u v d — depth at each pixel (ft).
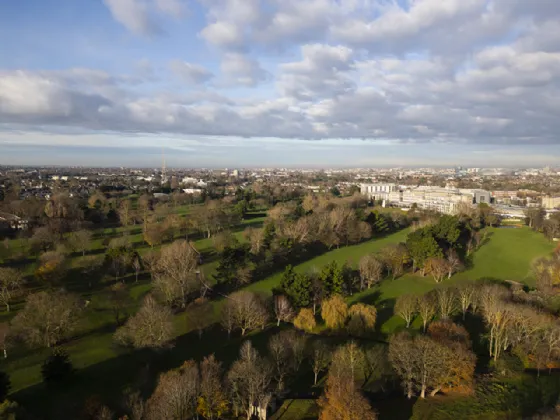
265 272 483.10
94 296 390.83
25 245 535.60
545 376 261.85
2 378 214.90
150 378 252.42
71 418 211.41
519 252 594.24
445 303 345.10
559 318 309.22
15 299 380.78
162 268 432.25
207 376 211.61
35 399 232.12
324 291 376.07
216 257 533.96
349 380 218.38
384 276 483.51
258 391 216.74
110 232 648.79
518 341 284.20
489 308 316.19
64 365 250.98
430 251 474.90
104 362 276.21
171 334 302.66
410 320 350.43
